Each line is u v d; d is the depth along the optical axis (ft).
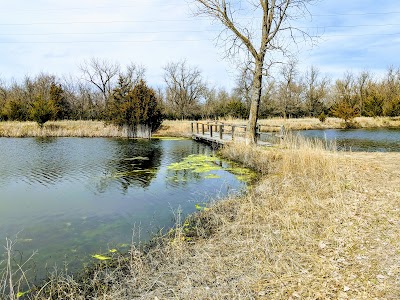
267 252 14.52
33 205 25.71
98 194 28.76
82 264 15.76
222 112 138.51
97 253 17.01
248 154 40.88
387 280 11.37
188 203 25.71
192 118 151.02
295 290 11.41
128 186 31.37
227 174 35.70
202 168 39.42
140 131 84.99
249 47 43.29
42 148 60.34
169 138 81.87
